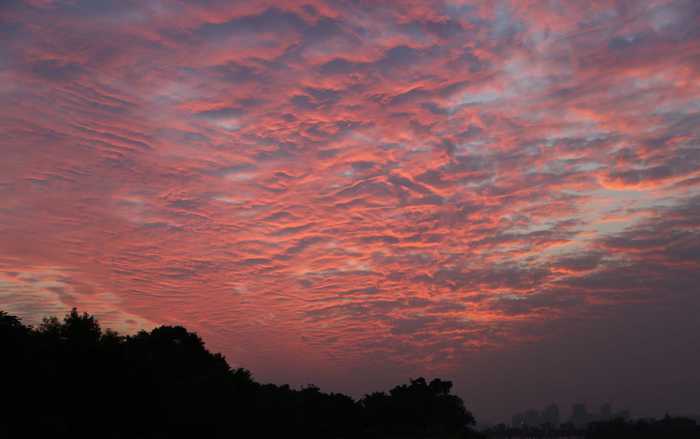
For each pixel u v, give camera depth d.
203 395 100.62
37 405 70.69
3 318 74.25
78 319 87.25
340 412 177.00
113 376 80.94
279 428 132.38
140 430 85.19
